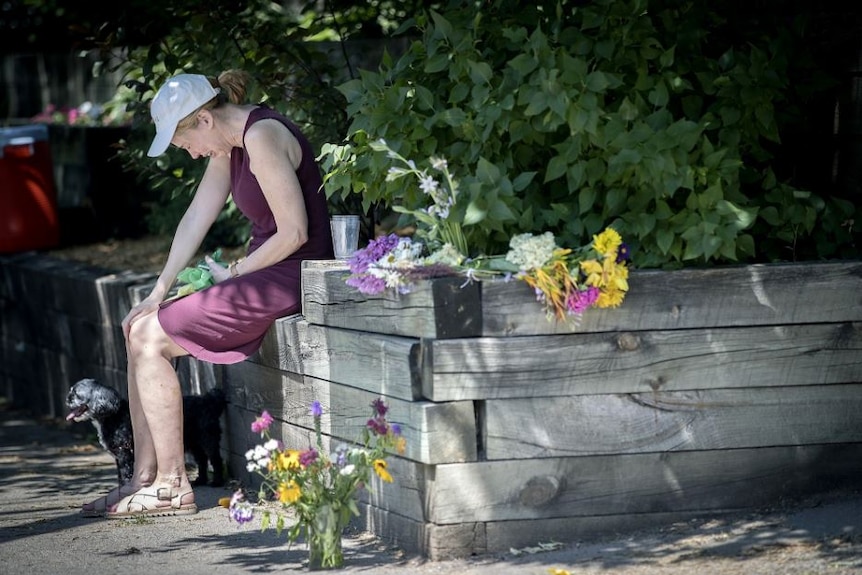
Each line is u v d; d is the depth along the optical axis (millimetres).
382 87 10414
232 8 13781
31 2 22219
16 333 19391
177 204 18875
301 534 9977
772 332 9156
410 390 8898
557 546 8906
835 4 11031
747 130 9977
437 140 10398
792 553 8242
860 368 9305
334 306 9898
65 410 17875
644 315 8992
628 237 9438
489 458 8852
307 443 10547
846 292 9203
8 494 12664
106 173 20672
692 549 8508
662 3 10367
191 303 10656
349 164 10586
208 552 9570
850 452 9375
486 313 8797
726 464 9219
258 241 11125
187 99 10500
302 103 13664
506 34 9766
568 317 8859
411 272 8914
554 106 9141
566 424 8945
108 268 17672
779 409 9242
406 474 9117
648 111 9656
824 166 11242
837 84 10758
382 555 9156
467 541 8875
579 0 11430
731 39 10945
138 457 11102
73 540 10172
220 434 11961
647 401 9070
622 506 9086
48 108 25062
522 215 9555
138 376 10750
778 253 10180
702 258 9414
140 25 14141
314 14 16750
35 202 19844
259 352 11156
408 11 14242
